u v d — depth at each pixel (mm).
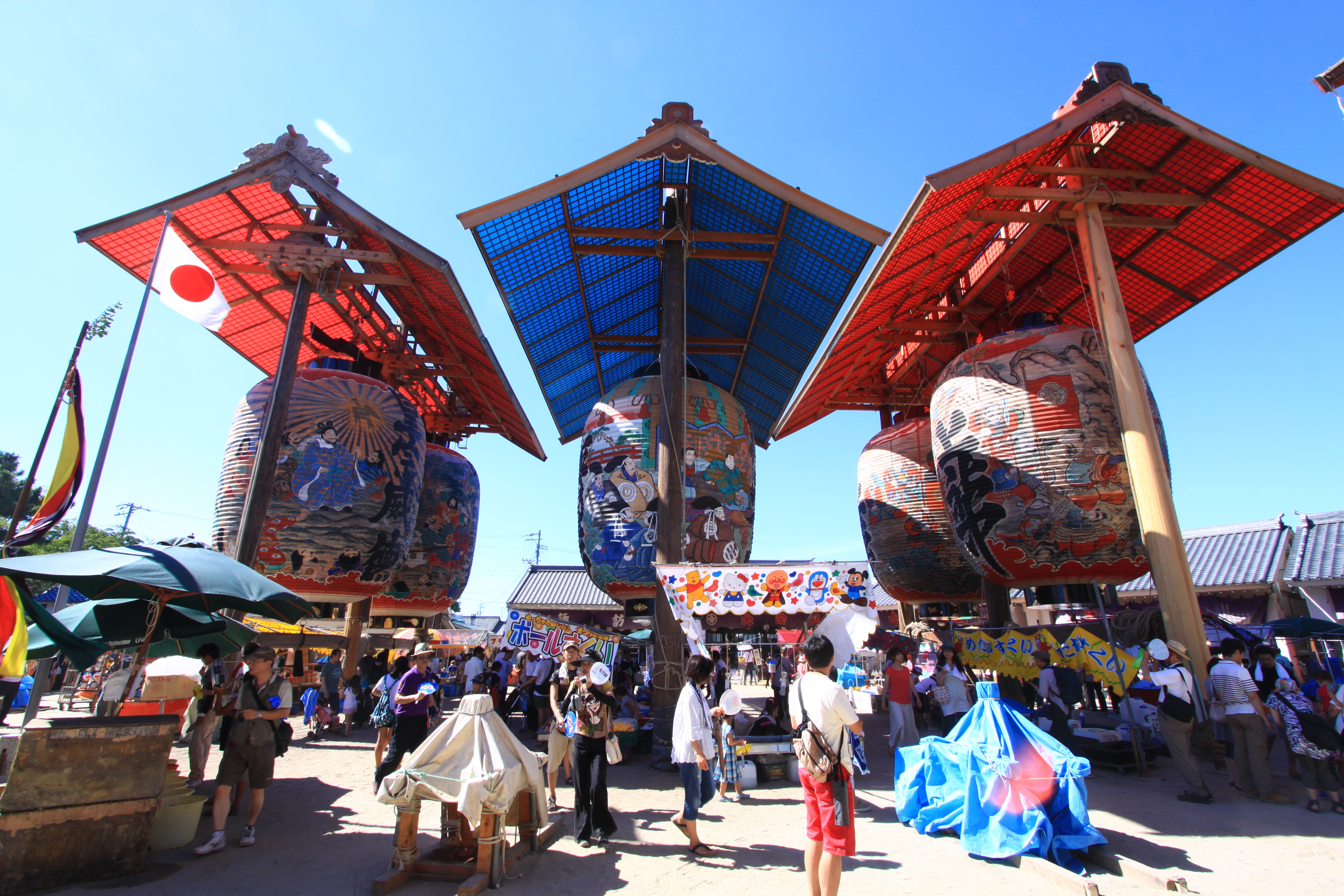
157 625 7555
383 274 12836
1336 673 13930
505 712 13055
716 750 8195
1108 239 12422
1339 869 5352
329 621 17062
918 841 6098
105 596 6738
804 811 7309
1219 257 11867
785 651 12062
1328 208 10359
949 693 10641
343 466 13227
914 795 6637
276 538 12672
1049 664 9312
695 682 6180
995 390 11539
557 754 7430
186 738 10633
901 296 13430
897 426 17422
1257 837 6125
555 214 11633
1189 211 11297
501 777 5125
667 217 12922
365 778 9305
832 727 4348
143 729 5562
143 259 11891
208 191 11086
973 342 14930
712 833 6520
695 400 14555
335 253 11922
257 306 14836
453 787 5047
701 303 16219
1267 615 17422
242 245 11812
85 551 6203
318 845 6172
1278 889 4949
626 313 16422
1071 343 11516
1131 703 8977
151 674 8914
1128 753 8797
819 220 11383
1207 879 5148
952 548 15898
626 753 10445
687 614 8469
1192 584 9547
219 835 5949
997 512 11180
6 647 6672
